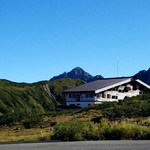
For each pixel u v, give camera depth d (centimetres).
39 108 14812
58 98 18075
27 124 5003
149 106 5009
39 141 2383
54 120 5291
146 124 3089
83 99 9694
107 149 1878
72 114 6022
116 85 9694
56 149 1905
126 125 2552
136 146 1986
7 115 5878
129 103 6241
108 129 2500
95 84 10025
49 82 19700
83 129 2523
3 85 15450
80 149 1891
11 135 3947
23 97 15000
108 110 5194
